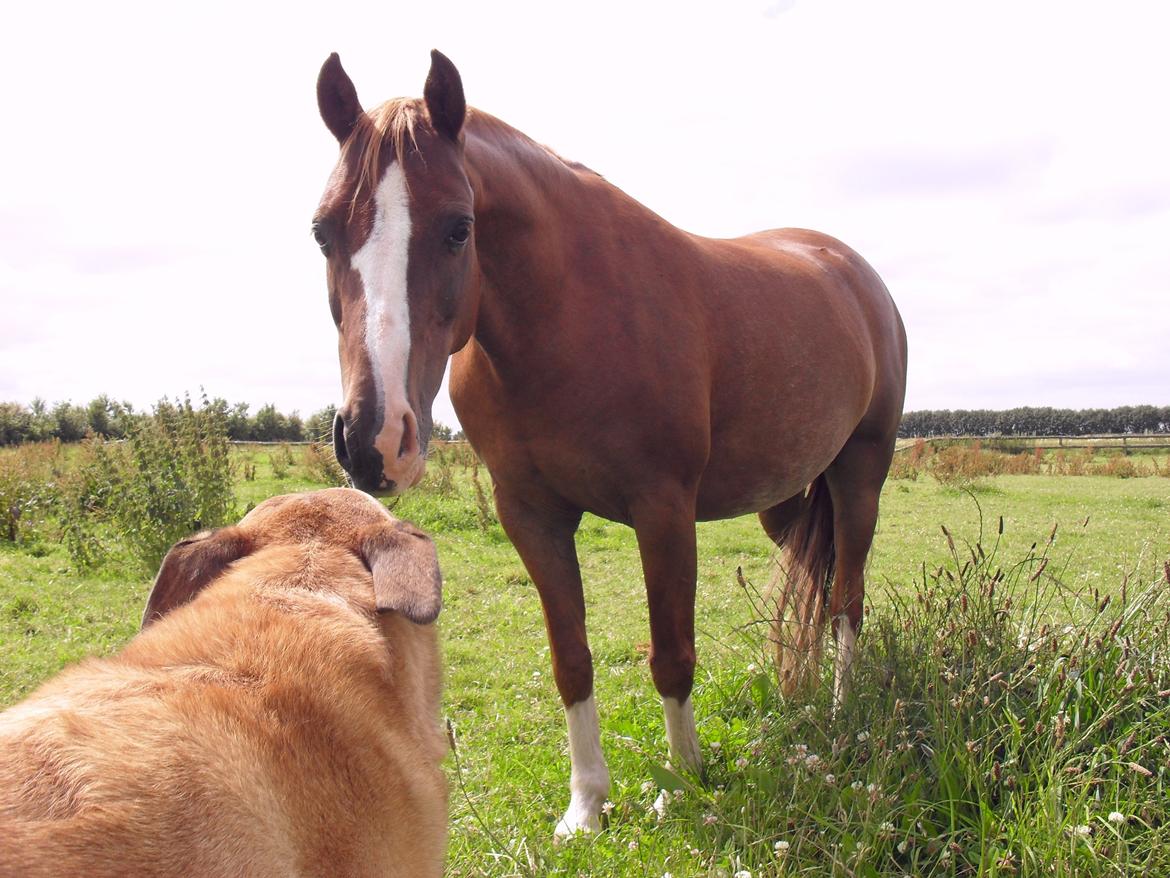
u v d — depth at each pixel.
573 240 3.09
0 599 6.48
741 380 3.45
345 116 2.73
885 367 4.46
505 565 8.02
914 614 3.58
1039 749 2.77
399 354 2.37
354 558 1.79
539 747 3.66
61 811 1.09
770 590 4.33
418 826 1.50
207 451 8.17
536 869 2.45
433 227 2.51
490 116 3.04
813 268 4.21
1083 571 6.97
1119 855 2.31
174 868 1.11
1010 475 22.70
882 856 2.56
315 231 2.62
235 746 1.28
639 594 6.87
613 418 3.03
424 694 1.81
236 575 1.71
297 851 1.26
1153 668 2.93
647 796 3.12
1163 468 23.62
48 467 12.81
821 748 3.09
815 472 3.96
